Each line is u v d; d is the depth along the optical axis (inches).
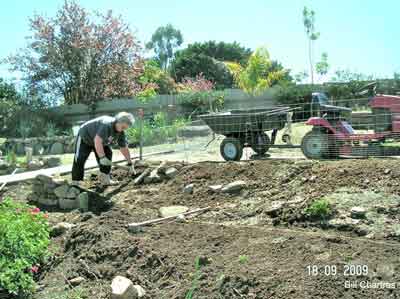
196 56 1878.7
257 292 178.9
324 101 371.9
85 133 330.0
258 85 994.1
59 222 287.1
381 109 342.6
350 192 253.1
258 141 385.1
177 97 960.9
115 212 285.6
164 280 203.0
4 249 214.2
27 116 888.3
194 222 257.3
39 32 983.6
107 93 1018.7
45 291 216.1
